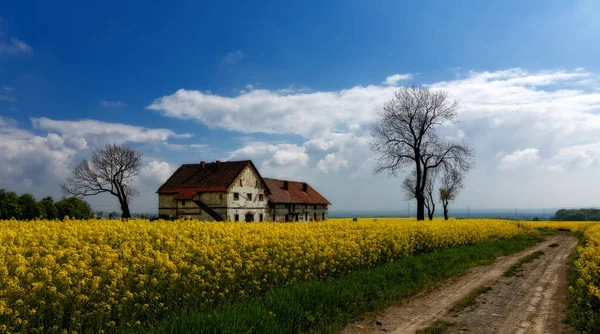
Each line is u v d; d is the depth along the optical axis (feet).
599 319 28.43
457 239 83.87
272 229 58.70
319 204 232.73
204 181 180.86
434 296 39.32
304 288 32.22
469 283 46.11
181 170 193.98
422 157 141.28
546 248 95.61
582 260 47.09
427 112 139.13
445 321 31.17
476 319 31.76
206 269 34.83
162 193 184.14
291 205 210.59
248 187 183.73
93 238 38.93
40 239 36.01
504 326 30.01
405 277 42.78
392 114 141.38
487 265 61.31
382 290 37.83
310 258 43.04
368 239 57.98
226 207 170.40
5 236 34.53
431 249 73.15
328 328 28.02
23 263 26.07
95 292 25.38
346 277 40.63
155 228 47.57
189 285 30.19
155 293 28.02
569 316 31.55
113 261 30.99
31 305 22.98
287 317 27.27
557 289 43.16
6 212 133.90
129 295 25.79
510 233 117.50
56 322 23.24
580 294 33.73
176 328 22.86
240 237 47.26
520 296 39.78
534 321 31.14
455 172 141.18
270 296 30.19
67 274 25.77
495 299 38.50
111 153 199.93
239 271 35.53
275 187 210.79
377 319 31.53
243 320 24.61
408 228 75.10
